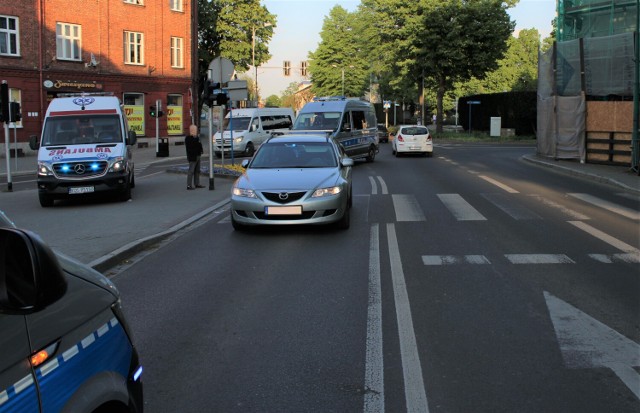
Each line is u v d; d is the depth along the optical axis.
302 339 5.11
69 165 13.97
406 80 49.38
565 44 23.42
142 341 5.14
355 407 3.86
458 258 7.99
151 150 38.00
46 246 2.06
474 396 3.98
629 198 13.96
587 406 3.83
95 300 2.45
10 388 1.87
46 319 2.11
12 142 32.41
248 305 6.12
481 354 4.71
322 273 7.36
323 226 10.45
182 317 5.78
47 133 14.95
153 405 3.93
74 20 35.41
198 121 45.44
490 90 80.38
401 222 10.88
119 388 2.47
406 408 3.83
